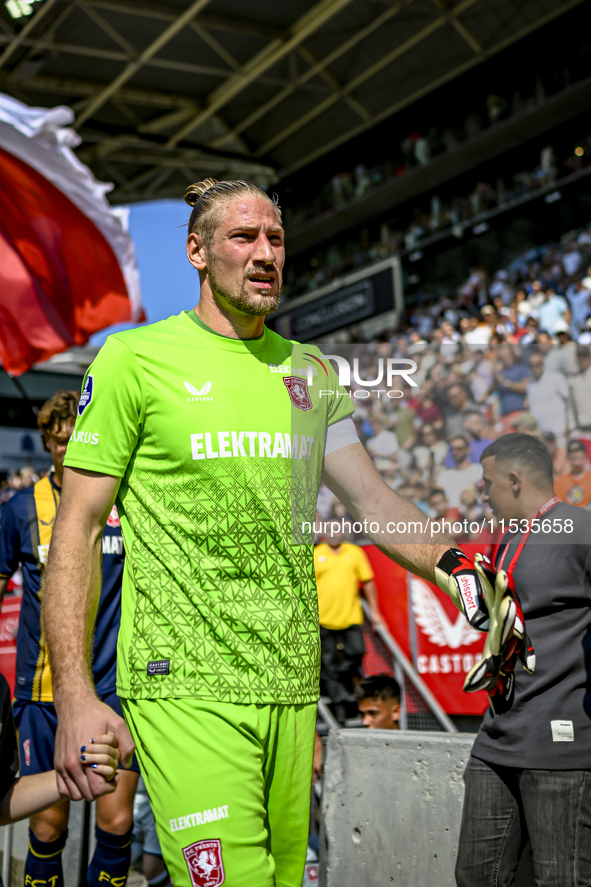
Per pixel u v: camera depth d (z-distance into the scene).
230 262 1.51
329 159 19.42
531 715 1.90
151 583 1.45
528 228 14.55
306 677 1.49
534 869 1.99
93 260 6.14
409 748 2.47
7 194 5.92
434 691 4.36
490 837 1.97
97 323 6.21
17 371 6.01
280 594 1.47
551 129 14.71
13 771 1.42
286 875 1.50
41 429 2.89
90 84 17.41
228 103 18.80
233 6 15.18
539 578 1.92
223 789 1.35
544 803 1.86
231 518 1.46
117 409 1.48
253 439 1.49
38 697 2.73
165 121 19.47
